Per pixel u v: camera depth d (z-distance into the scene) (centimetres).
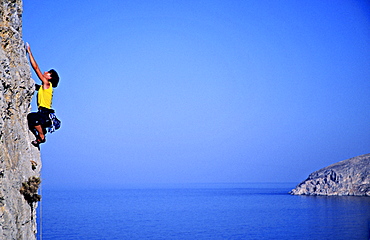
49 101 1393
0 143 1137
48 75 1409
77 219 13450
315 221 11700
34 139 1440
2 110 1147
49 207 19025
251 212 16162
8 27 1277
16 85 1271
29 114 1359
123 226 11769
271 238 9706
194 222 13150
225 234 10488
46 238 9100
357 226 9712
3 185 1134
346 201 15250
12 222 1163
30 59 1352
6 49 1268
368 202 14475
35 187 1286
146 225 12188
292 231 10550
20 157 1274
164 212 17000
